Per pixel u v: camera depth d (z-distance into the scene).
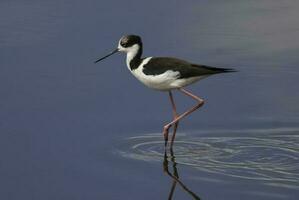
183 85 11.53
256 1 17.00
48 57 14.32
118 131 11.87
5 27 15.64
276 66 14.04
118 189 10.02
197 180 10.27
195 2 16.98
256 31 15.43
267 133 11.84
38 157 10.95
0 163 10.77
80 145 11.36
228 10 16.50
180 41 14.92
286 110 12.52
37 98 12.77
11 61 14.12
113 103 12.77
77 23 15.81
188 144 11.59
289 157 10.98
